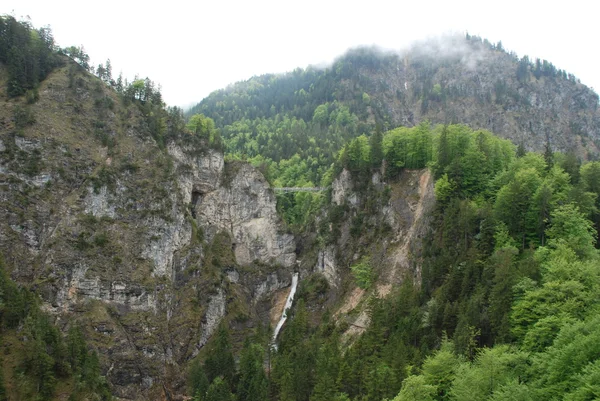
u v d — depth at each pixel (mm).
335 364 88625
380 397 72125
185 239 139750
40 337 92625
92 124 137500
